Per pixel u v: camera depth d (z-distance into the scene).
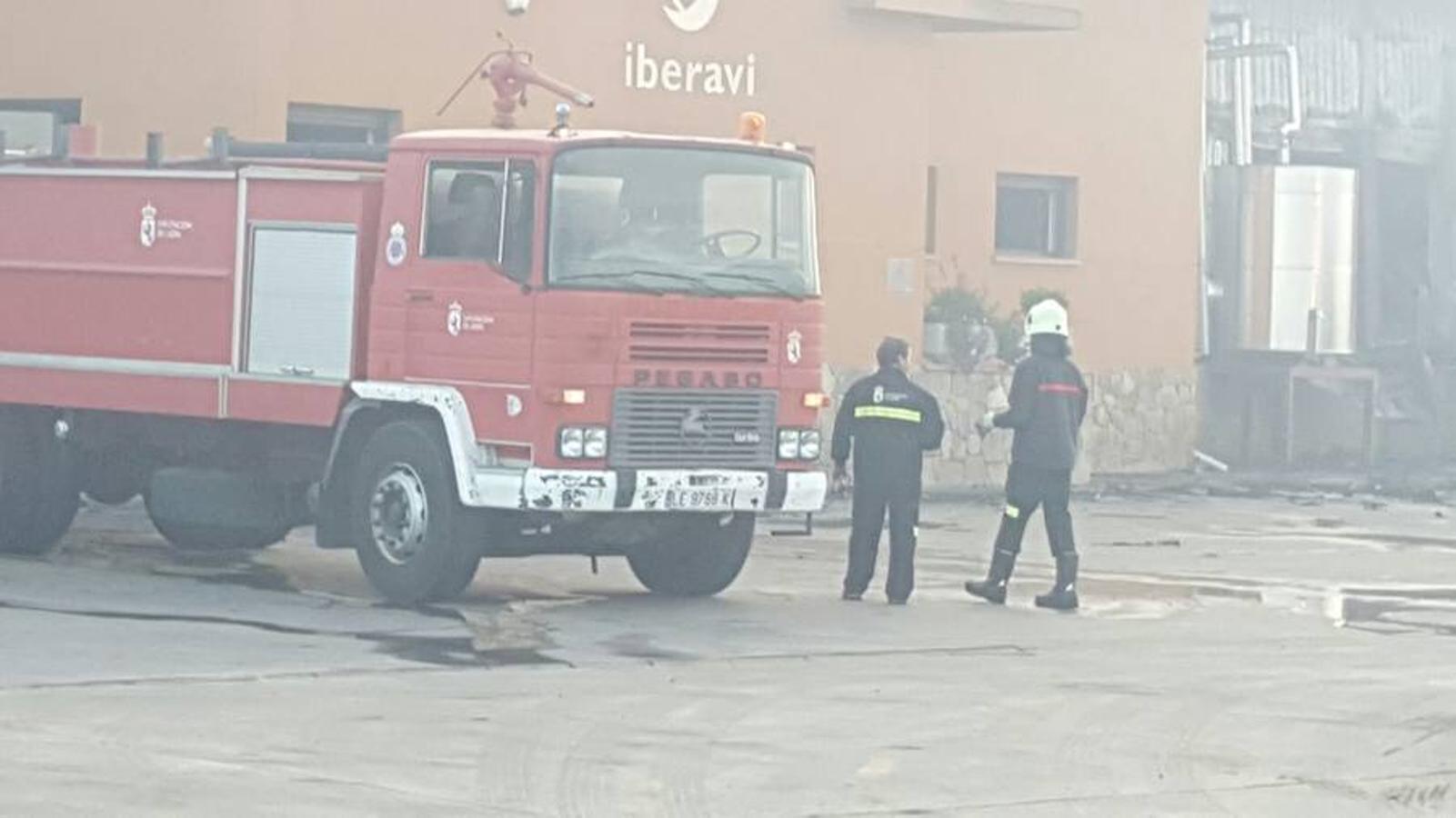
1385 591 19.42
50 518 19.16
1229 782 11.27
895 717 12.72
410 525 16.55
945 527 24.50
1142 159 32.69
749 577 19.33
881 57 28.73
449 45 25.39
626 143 16.47
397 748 11.45
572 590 18.05
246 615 15.85
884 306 28.86
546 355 16.14
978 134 31.30
